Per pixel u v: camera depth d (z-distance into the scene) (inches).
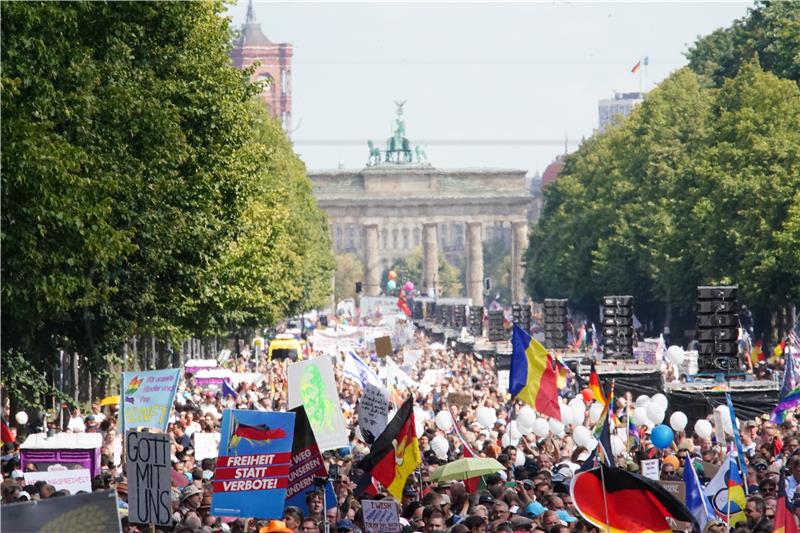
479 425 3651.6
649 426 3624.5
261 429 2016.5
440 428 3543.3
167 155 3900.1
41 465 2844.5
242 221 5556.1
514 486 2578.7
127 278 4190.5
